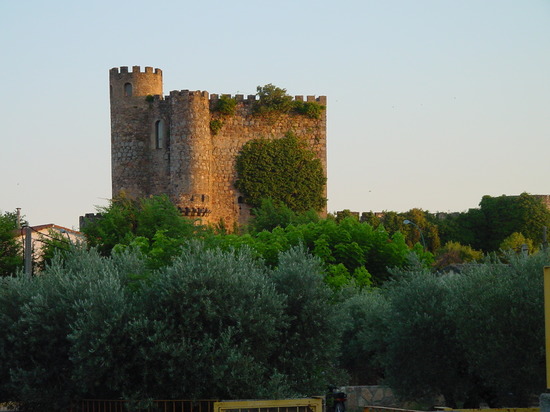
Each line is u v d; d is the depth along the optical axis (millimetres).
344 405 51594
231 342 40094
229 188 119000
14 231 85812
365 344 51844
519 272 42000
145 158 119125
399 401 49438
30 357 42062
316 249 83938
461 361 45406
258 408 35469
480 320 41688
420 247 88438
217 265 41031
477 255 124812
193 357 39562
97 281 42125
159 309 40469
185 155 115750
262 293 41219
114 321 39688
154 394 40250
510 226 146000
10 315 43250
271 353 41594
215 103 118250
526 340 40906
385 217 140500
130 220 93500
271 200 115375
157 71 120562
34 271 74812
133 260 47031
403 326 45500
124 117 119312
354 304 58719
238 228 113000
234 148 119312
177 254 49344
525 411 37562
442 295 45688
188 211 115000
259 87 119812
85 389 40062
